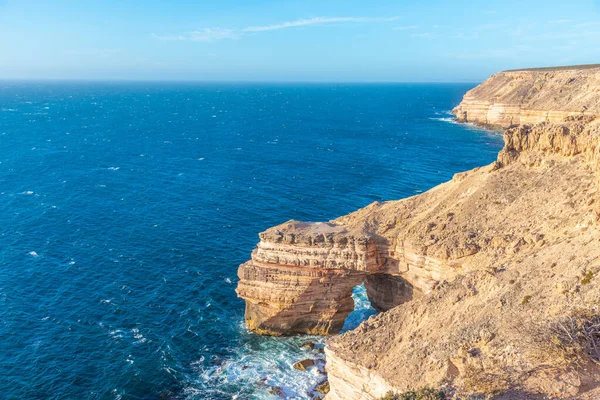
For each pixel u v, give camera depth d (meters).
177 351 48.19
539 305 29.66
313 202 97.88
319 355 48.09
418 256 47.19
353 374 32.88
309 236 49.78
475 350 28.27
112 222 83.50
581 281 29.27
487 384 24.64
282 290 50.22
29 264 65.94
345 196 102.38
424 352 30.42
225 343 50.09
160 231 79.50
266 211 91.50
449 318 33.38
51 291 58.94
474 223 46.31
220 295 59.22
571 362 24.38
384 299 53.34
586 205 38.38
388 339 34.44
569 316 26.94
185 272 64.88
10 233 77.00
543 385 23.59
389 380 29.83
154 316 54.22
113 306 55.88
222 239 76.69
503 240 41.81
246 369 45.84
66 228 80.06
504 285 33.75
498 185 48.75
